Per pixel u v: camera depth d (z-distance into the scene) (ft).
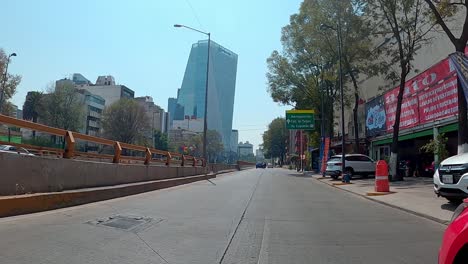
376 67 110.93
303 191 74.54
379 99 133.90
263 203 51.88
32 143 68.74
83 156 52.54
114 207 42.22
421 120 99.96
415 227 35.78
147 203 47.26
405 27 96.32
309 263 23.31
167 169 85.35
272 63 183.32
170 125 540.93
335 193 72.13
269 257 24.54
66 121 239.09
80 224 31.45
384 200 56.75
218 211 42.73
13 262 21.02
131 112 285.64
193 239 28.63
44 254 22.74
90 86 451.53
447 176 41.78
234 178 123.95
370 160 117.60
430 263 23.52
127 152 164.96
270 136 515.50
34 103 248.52
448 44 94.12
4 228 28.58
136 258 22.99
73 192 41.78
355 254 25.50
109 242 26.30
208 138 313.12
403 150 124.16
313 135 219.20
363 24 114.62
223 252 25.23
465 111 61.93
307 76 177.68
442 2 69.05
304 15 149.59
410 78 111.75
